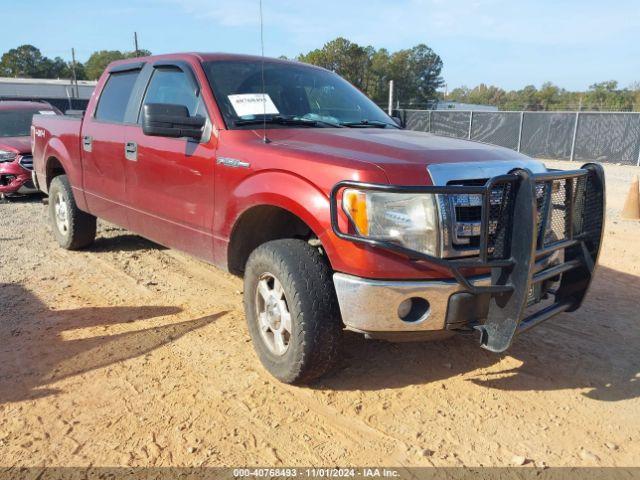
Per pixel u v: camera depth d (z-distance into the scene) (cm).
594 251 363
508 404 335
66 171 605
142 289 518
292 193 324
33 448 286
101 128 534
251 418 315
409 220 292
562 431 309
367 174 294
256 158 356
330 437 300
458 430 308
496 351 304
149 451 285
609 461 284
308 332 316
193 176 412
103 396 334
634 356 399
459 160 322
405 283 294
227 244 389
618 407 334
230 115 402
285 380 343
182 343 405
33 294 499
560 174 321
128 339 410
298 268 318
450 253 296
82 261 604
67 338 410
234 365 373
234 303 487
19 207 929
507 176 292
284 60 500
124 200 510
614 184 1340
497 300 304
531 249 289
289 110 432
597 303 502
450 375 369
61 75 10669
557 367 381
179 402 329
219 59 452
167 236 463
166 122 387
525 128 2102
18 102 1177
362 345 408
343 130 404
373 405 331
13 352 387
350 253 296
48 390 340
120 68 540
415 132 427
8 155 962
